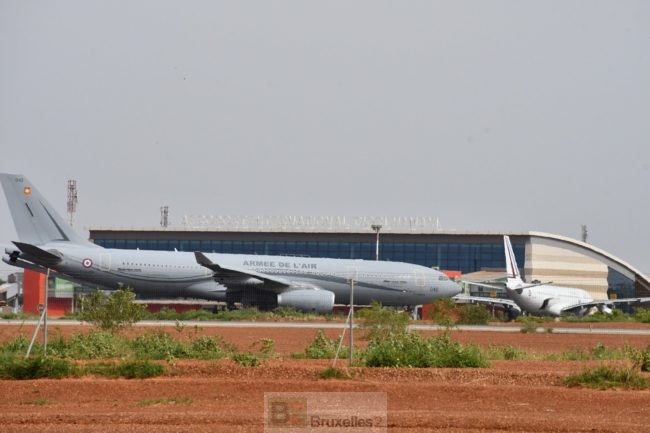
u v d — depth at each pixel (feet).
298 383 261.44
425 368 311.88
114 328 424.87
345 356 353.10
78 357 341.62
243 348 407.44
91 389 252.21
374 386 259.39
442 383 275.39
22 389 252.21
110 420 205.46
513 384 279.90
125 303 433.07
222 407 226.99
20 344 361.30
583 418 215.92
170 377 283.79
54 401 236.84
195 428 196.95
